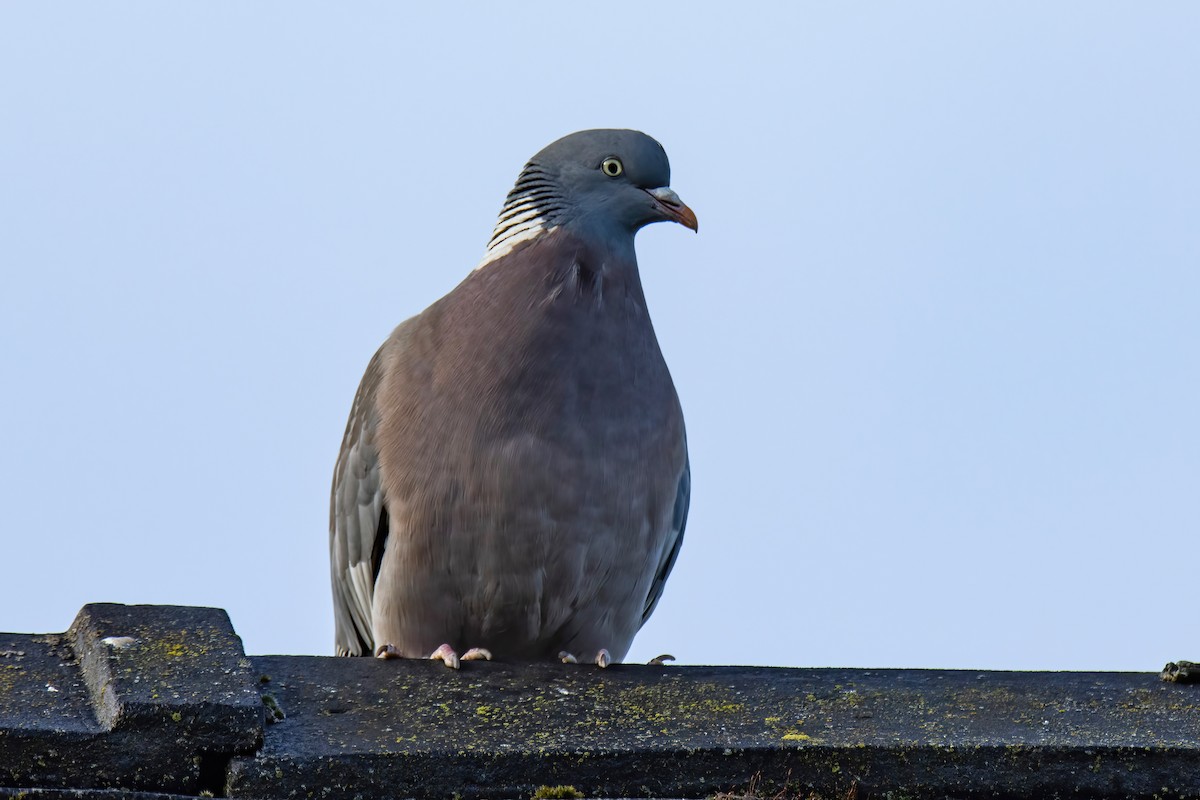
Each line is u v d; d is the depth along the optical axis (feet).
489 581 42.88
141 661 29.22
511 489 42.16
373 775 28.04
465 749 28.55
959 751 29.86
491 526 42.37
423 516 42.80
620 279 45.11
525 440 42.29
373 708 30.32
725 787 29.22
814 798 29.25
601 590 43.83
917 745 29.84
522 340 42.80
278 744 28.32
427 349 44.04
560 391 42.63
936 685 32.99
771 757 29.45
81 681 29.53
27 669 29.86
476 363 42.78
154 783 27.40
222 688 28.50
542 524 42.45
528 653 44.73
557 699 31.37
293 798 27.61
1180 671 33.55
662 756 29.14
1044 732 30.73
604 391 43.19
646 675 32.96
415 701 30.76
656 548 44.96
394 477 43.39
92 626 30.71
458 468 42.37
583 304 43.88
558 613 43.65
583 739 29.45
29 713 27.91
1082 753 30.09
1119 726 31.17
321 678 31.45
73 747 27.14
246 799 27.32
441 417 42.75
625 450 43.34
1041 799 29.91
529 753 28.71
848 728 30.58
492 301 43.70
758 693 32.22
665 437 44.45
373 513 44.78
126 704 27.50
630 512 43.60
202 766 27.68
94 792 26.32
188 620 31.30
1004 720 31.32
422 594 43.52
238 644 30.45
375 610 45.01
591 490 42.75
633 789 28.96
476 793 28.37
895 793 29.60
